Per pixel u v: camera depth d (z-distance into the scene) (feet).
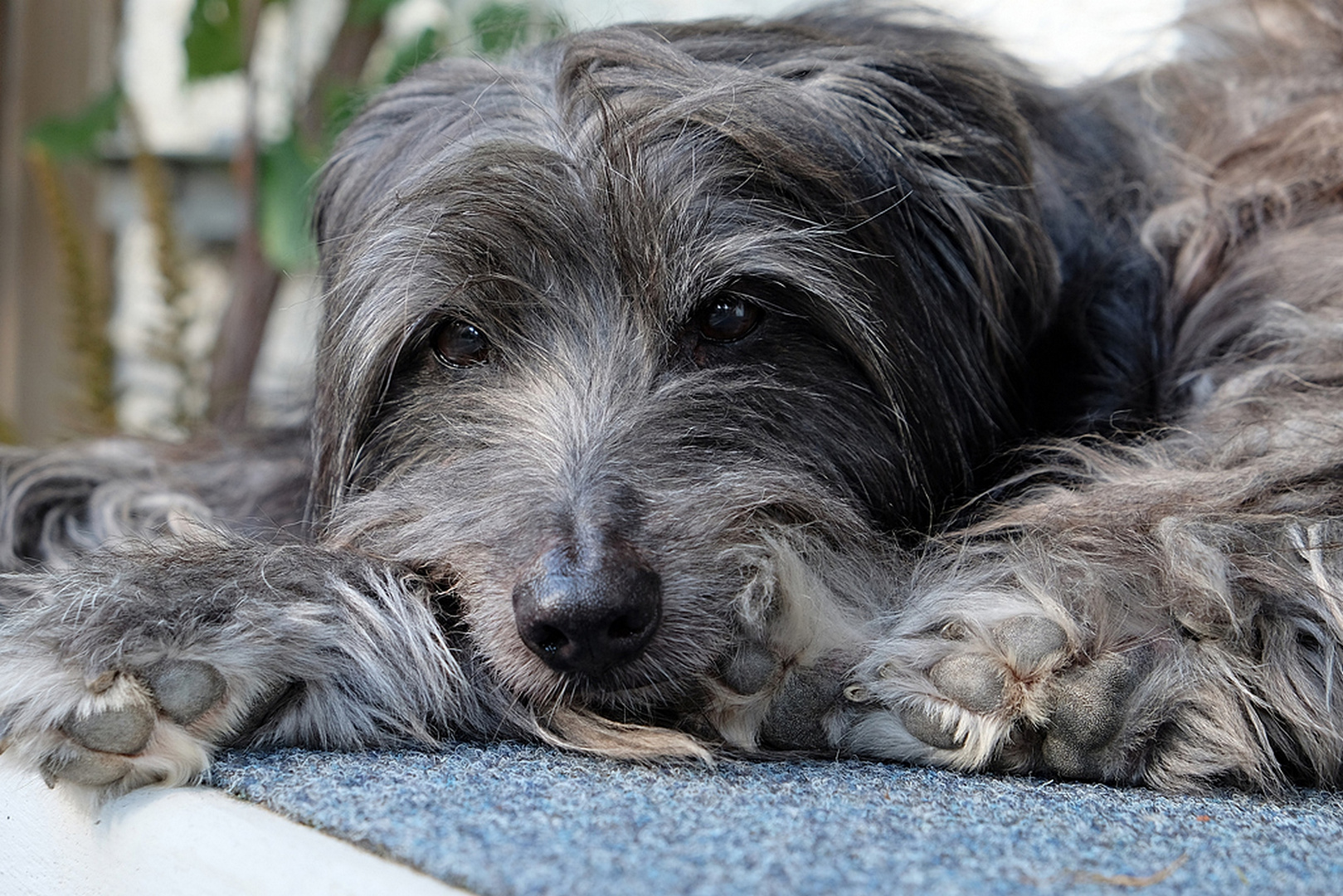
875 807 2.60
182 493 3.47
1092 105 3.49
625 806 2.59
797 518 2.92
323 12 5.06
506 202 2.96
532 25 3.66
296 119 4.21
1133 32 3.76
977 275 3.09
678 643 2.80
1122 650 2.72
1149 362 3.22
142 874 2.61
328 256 3.20
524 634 2.79
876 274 3.02
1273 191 3.27
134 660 2.67
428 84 3.19
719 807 2.59
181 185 5.57
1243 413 3.02
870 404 3.03
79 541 3.41
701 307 2.99
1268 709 2.77
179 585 2.76
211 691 2.69
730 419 2.97
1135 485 2.92
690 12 3.90
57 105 5.14
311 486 3.21
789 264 2.97
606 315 2.98
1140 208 3.36
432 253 2.99
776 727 2.78
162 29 5.47
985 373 3.11
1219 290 3.20
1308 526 2.83
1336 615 2.78
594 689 2.81
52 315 5.15
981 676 2.70
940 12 3.47
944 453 3.09
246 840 2.55
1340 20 3.44
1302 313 3.12
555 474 2.90
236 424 3.72
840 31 3.33
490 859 2.48
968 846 2.53
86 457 3.55
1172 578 2.79
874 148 3.04
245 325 4.30
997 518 2.97
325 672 2.77
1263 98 3.42
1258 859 2.54
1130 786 2.72
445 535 2.91
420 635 2.83
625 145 2.95
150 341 4.46
